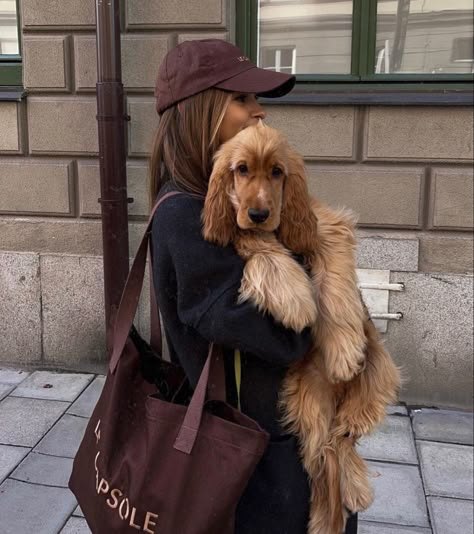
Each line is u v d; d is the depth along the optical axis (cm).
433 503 302
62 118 421
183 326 142
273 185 131
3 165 432
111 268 410
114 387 150
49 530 280
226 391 144
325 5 411
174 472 133
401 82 398
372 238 396
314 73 418
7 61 439
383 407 149
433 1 404
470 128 382
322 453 144
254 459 129
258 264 131
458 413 396
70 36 412
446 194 388
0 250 443
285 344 132
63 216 435
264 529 141
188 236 136
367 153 394
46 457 337
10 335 454
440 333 398
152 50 401
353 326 139
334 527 144
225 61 147
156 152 156
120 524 137
